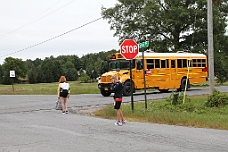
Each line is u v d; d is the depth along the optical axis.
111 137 9.66
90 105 19.00
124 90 23.78
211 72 16.64
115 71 24.69
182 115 12.62
